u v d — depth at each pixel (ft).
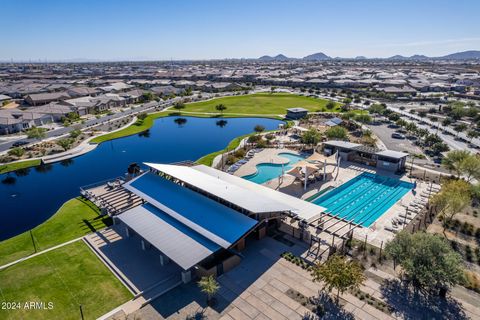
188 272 101.19
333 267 91.35
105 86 619.67
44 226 142.20
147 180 154.20
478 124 318.04
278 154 241.14
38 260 116.37
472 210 148.05
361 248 119.55
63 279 105.60
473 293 96.53
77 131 294.25
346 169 208.54
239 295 95.86
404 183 186.60
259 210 111.14
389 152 212.43
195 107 459.32
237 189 133.18
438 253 96.32
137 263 112.88
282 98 524.52
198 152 270.05
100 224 142.31
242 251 117.80
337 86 647.97
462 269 94.43
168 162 245.86
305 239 125.08
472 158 174.70
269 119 385.09
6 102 472.44
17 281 105.19
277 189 177.06
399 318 87.15
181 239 108.58
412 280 101.04
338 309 90.27
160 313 89.61
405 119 358.43
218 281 101.96
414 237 101.96
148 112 422.82
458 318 87.20
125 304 93.66
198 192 143.23
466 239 125.08
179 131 340.39
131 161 250.37
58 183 207.51
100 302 94.99
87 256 118.11
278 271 106.52
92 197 164.96
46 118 360.89
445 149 234.58
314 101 494.18
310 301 93.20
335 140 257.34
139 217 124.06
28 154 253.03
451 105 403.54
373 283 100.89
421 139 275.59
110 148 283.38
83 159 255.29
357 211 158.71
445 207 137.69
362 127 320.29
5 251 123.75
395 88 563.48
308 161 194.08
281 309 90.27
